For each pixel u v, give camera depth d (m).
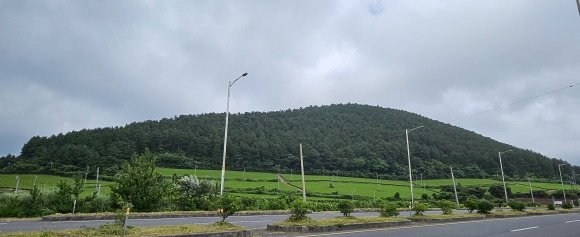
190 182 26.28
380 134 135.00
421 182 97.88
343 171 107.56
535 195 84.56
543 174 114.69
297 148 114.06
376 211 36.22
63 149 92.19
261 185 82.12
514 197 84.25
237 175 94.38
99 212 21.83
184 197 25.39
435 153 113.44
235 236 12.41
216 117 152.75
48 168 84.31
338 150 115.44
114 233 10.70
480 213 26.17
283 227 14.49
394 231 14.96
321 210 35.44
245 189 73.31
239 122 149.38
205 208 25.44
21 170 82.50
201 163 102.06
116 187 22.31
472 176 103.94
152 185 22.94
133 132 111.56
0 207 20.19
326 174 105.62
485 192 85.44
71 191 22.17
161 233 11.13
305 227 14.41
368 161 109.56
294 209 16.42
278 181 90.00
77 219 18.88
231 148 108.56
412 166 108.62
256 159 109.19
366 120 159.62
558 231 15.82
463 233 14.70
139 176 22.33
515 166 111.62
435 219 20.45
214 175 90.75
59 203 21.41
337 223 15.54
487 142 130.50
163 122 134.12
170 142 110.75
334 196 72.31
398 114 170.00
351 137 134.50
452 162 109.44
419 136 124.50
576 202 73.44
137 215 20.38
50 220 18.44
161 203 24.12
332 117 165.62
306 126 150.75
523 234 14.59
